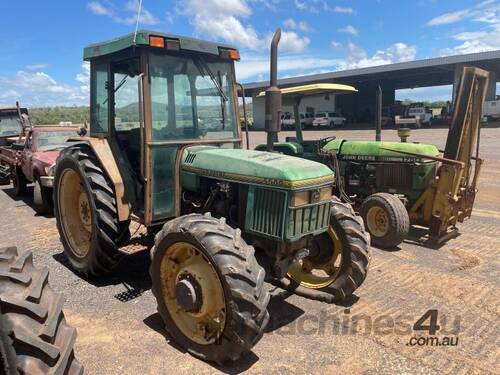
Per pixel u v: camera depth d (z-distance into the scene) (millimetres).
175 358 3191
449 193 5719
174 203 4168
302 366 3094
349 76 34312
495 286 4488
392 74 33656
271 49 4812
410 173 6285
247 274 2900
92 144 4395
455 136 5746
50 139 8961
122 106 4359
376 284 4574
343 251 4027
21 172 9766
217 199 3859
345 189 7016
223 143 4488
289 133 29125
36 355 2006
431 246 5887
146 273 4816
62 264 5160
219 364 3088
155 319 3773
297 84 37125
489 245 5887
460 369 3057
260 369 3057
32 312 2090
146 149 3893
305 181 3273
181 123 4152
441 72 33219
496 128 25172
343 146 6961
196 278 3111
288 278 4496
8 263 2340
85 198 4676
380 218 5863
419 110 31531
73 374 2154
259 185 3381
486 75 5941
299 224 3305
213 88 4395
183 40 3975
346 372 3018
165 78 4008
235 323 2877
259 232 3408
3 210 8414
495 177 10992
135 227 5562
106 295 4258
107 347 3336
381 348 3336
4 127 12852
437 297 4242
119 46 3980
